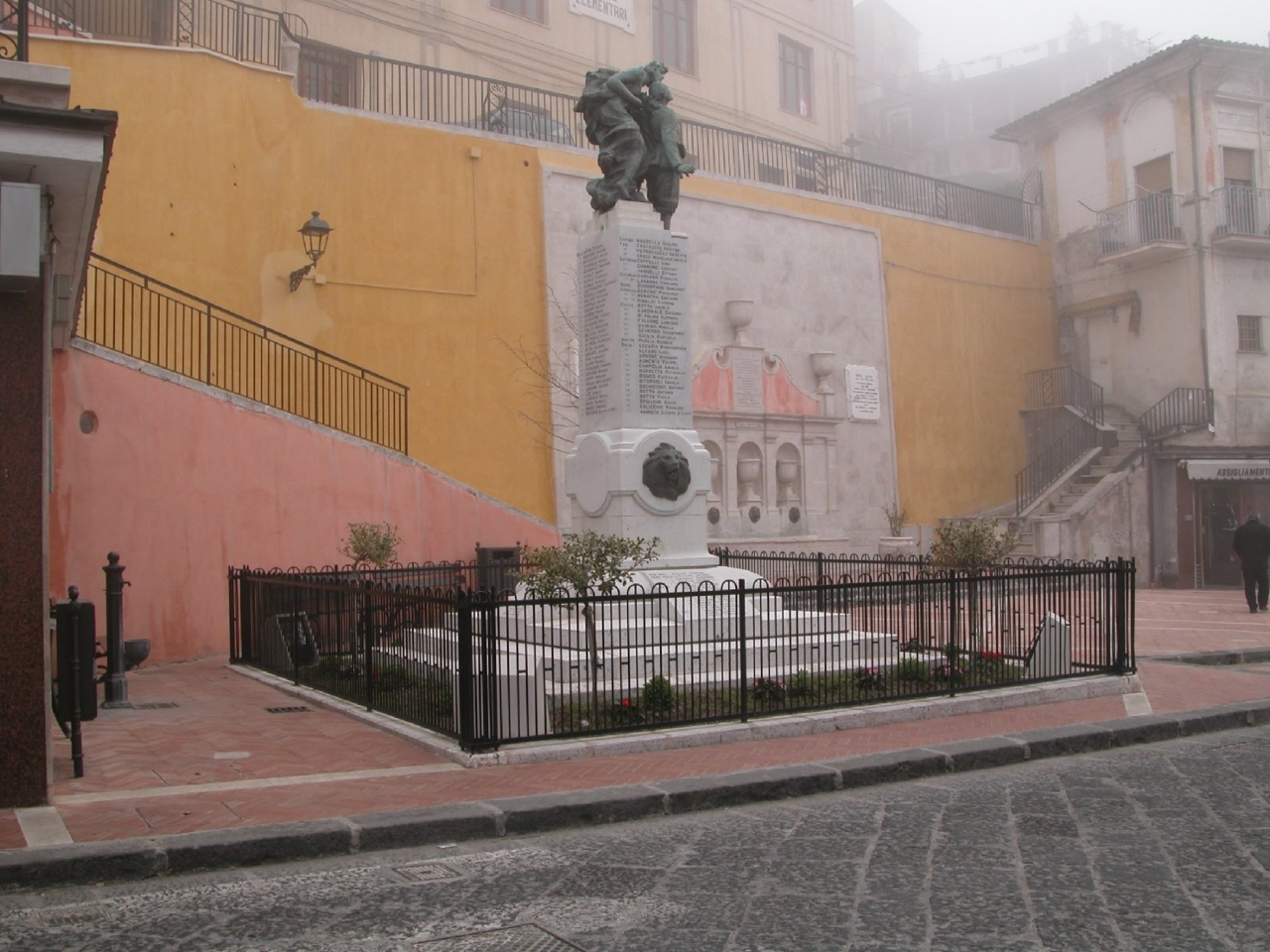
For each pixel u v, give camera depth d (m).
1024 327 30.73
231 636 13.79
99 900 5.49
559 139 23.05
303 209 18.67
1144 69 28.92
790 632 11.13
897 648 11.65
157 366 14.26
